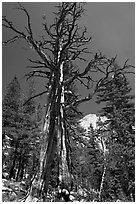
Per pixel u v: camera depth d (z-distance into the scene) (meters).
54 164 19.22
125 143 22.44
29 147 33.03
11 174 32.50
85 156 22.14
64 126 15.57
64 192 13.17
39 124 35.22
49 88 16.17
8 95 35.47
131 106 26.94
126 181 20.30
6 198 13.20
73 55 17.41
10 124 34.25
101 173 20.48
